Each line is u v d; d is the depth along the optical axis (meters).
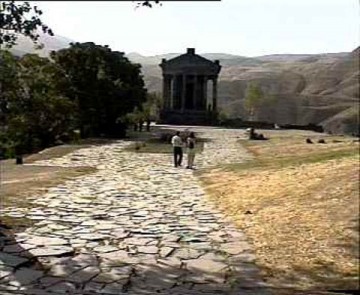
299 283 9.86
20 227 13.95
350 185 16.80
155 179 24.70
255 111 124.31
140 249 11.98
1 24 13.98
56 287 9.45
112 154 37.09
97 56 53.38
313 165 22.89
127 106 55.19
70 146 42.50
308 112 123.38
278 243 12.46
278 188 18.91
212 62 81.69
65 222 14.74
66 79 50.72
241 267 10.75
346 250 11.76
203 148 41.19
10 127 41.78
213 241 12.75
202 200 18.75
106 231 13.70
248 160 32.41
